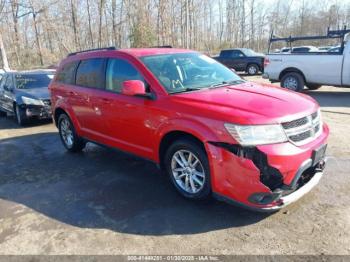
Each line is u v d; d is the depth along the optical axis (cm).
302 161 357
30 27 3594
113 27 3291
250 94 415
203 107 383
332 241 332
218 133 361
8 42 3359
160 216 395
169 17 3083
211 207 407
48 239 362
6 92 1039
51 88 670
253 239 342
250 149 344
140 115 453
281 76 1222
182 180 431
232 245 335
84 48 3538
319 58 1112
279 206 353
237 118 351
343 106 947
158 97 431
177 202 426
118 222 388
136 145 480
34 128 906
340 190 430
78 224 388
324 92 1217
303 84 1173
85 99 561
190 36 3628
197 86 454
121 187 479
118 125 500
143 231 367
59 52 3591
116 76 503
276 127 349
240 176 351
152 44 2622
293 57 1170
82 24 3481
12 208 436
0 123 1014
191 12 3722
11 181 529
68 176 534
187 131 389
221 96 407
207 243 340
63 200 450
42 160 622
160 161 451
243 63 2139
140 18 2739
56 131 852
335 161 527
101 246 345
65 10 3419
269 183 349
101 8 3238
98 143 567
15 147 723
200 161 392
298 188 378
